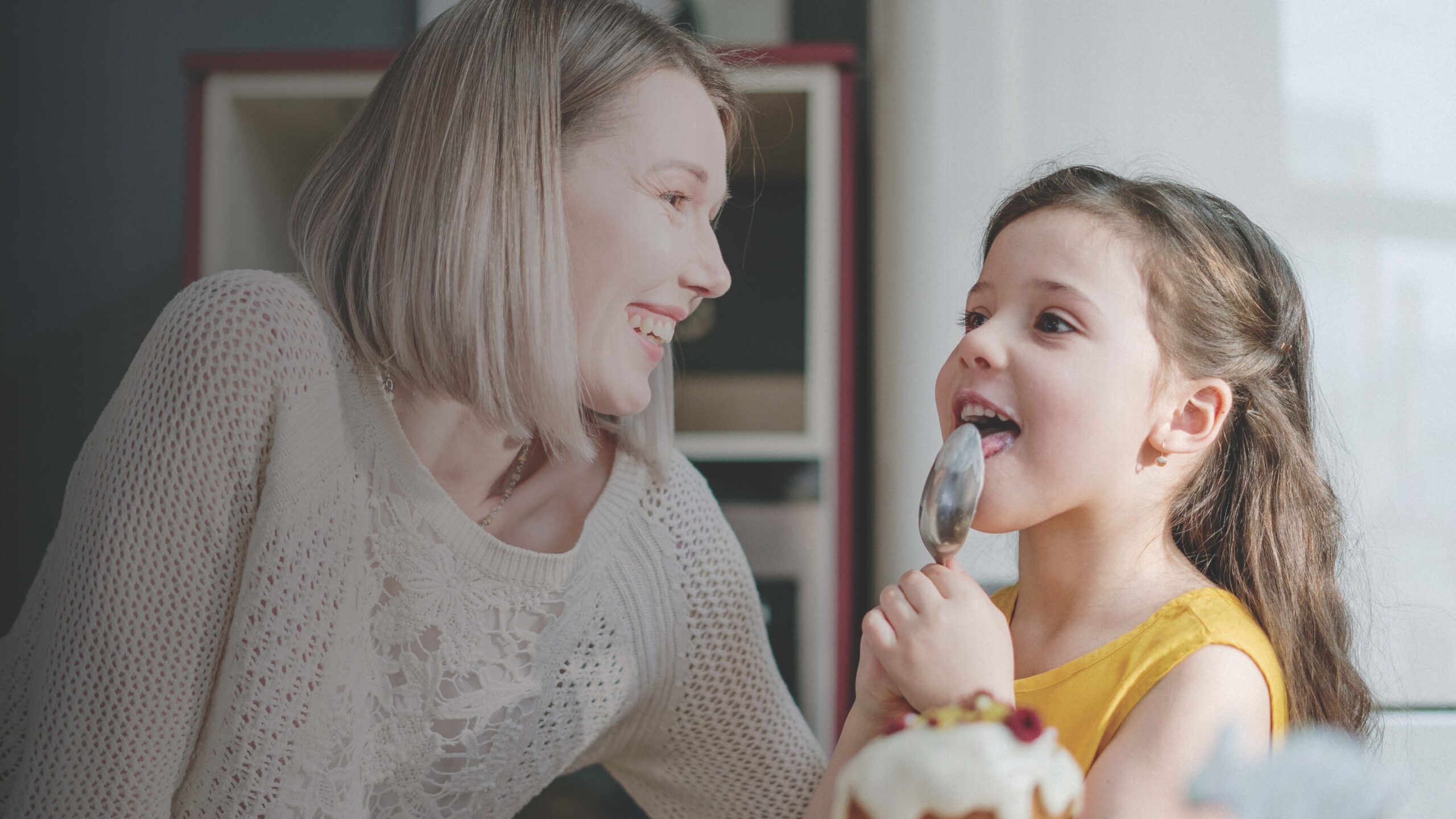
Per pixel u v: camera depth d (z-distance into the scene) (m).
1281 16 1.12
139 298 1.64
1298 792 0.34
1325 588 0.77
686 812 0.94
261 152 1.47
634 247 0.69
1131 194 0.71
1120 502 0.68
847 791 0.36
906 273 1.24
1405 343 1.07
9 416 1.62
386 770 0.73
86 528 0.63
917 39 1.24
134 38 1.66
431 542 0.72
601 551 0.80
